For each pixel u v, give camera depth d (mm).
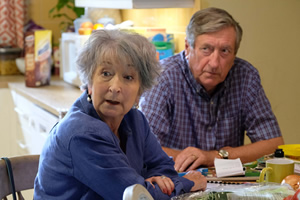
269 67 2656
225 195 1213
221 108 2156
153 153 1542
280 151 1682
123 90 1282
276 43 2637
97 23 3002
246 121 2199
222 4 2482
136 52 1278
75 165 1233
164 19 2775
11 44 3863
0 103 3410
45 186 1294
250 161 2035
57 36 3979
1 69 3770
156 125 2051
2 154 3465
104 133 1256
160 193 1325
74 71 3072
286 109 2760
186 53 2111
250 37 2576
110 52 1263
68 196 1271
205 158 1856
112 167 1231
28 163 1603
